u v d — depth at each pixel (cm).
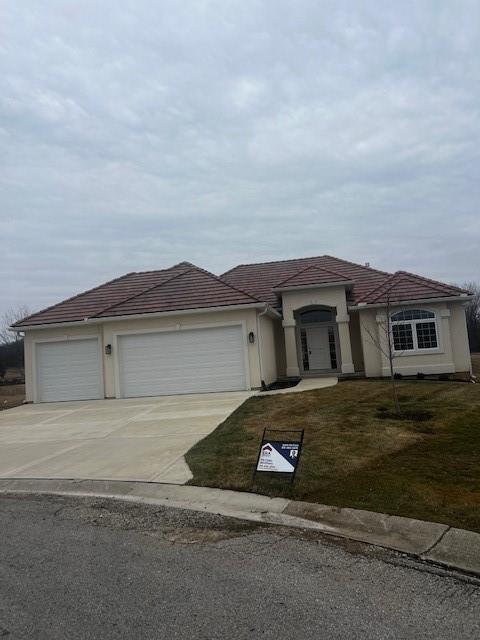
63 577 429
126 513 601
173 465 787
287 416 1110
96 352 1802
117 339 1748
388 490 618
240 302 1662
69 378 1814
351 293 2105
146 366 1734
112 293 2055
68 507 635
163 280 2086
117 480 732
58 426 1252
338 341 2041
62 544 507
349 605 372
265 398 1397
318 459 763
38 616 364
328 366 2070
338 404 1234
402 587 399
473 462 721
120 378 1741
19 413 1561
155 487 690
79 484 730
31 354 1841
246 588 402
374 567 436
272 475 691
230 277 2445
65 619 359
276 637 330
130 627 346
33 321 1853
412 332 1848
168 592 397
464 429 926
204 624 348
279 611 364
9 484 757
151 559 464
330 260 2461
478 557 444
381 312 1862
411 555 457
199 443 914
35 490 722
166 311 1697
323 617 355
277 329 2092
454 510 548
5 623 355
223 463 769
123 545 501
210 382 1691
